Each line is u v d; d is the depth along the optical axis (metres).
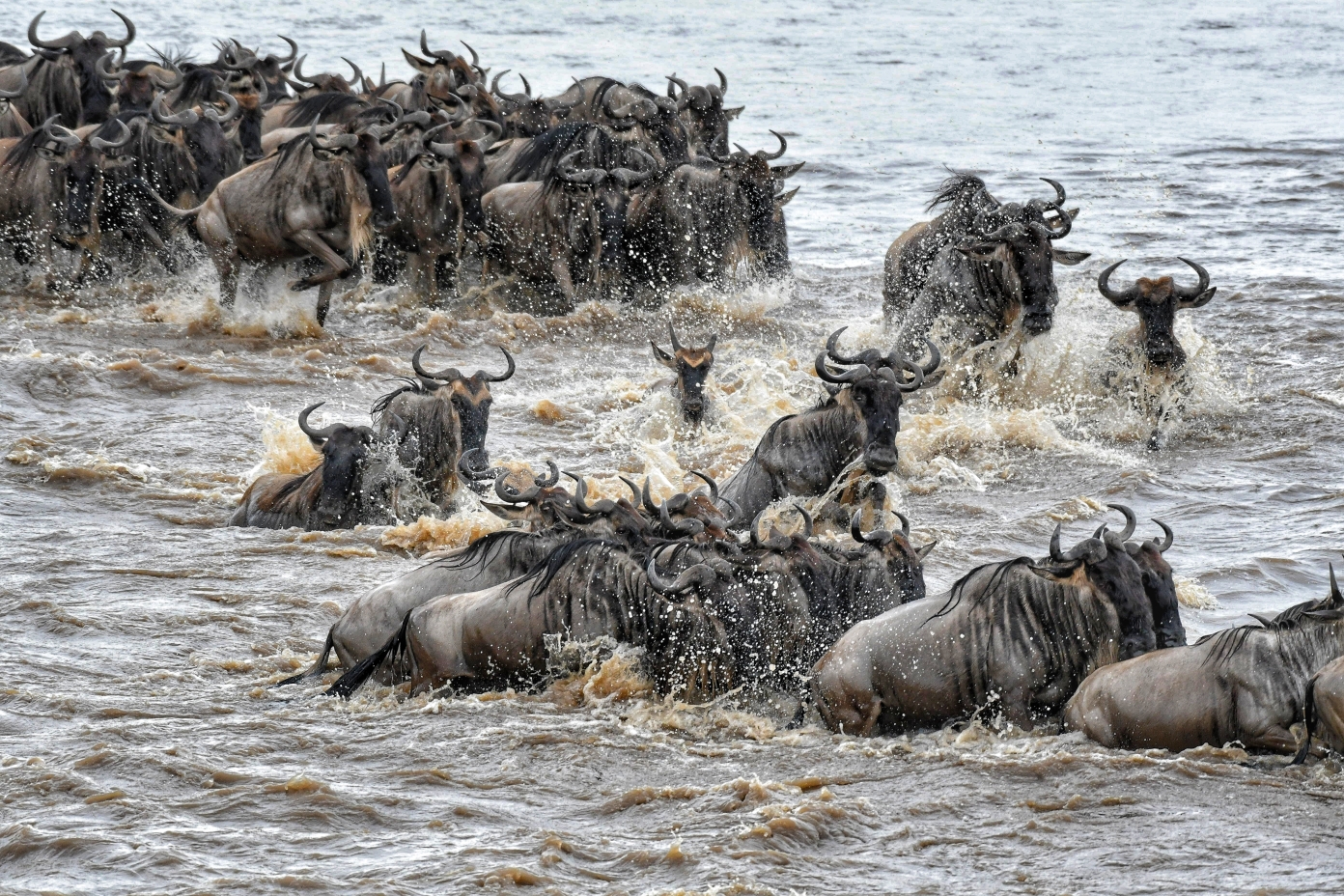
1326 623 31.42
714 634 35.09
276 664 38.41
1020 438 61.88
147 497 53.56
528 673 35.66
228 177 83.00
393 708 35.25
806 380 70.25
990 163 141.75
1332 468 58.47
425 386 50.59
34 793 29.64
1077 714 32.75
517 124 102.38
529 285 87.31
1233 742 31.48
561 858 27.22
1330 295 86.94
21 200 84.69
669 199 88.75
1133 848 27.42
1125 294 64.31
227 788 29.95
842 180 134.38
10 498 52.75
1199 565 46.97
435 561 38.25
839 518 48.28
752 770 31.67
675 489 53.78
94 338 75.81
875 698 33.72
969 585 33.84
